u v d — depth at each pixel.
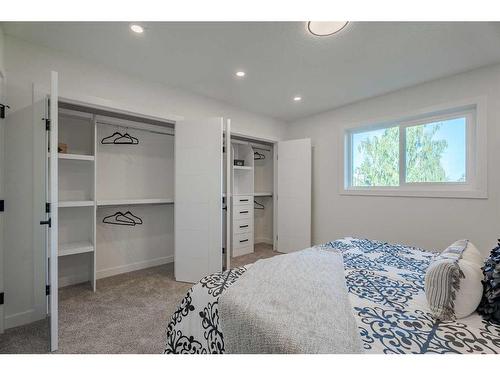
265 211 4.74
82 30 1.80
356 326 0.85
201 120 2.75
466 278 0.97
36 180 1.94
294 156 3.87
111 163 2.99
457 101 2.46
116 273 3.02
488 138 2.28
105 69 2.32
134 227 3.20
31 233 1.93
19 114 1.89
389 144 3.12
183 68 2.38
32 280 1.92
